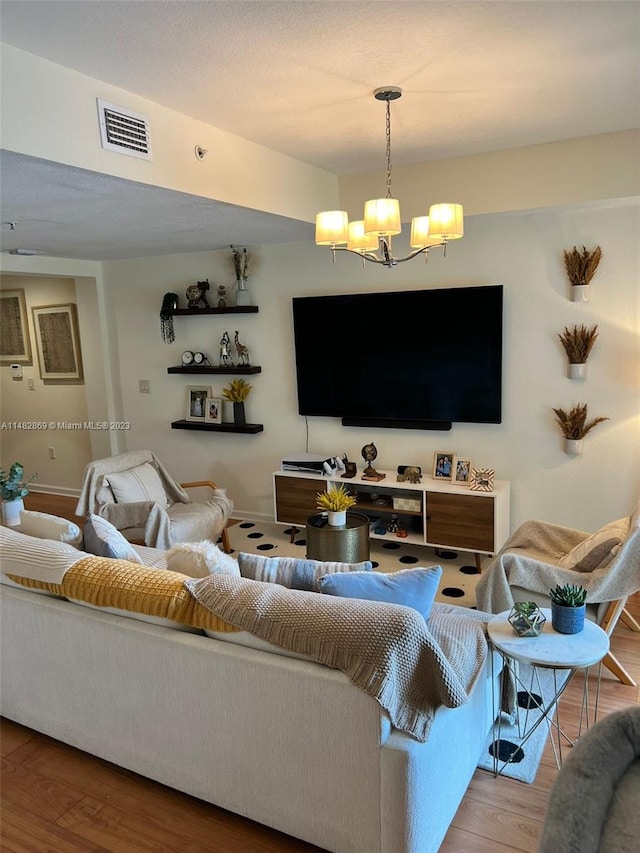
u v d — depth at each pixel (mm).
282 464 4754
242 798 2043
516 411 4215
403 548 4539
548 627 2238
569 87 2637
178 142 2826
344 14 1935
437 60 2314
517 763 2328
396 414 4562
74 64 2270
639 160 3355
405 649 1749
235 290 5090
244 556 2301
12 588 2502
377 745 1741
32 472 6637
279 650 1919
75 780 2316
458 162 3826
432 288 4344
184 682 2057
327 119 2967
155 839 2037
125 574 2223
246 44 2129
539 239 3965
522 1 1891
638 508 2934
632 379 3840
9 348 6449
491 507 3980
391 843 1774
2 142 2098
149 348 5629
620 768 898
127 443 5957
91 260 5551
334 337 4664
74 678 2336
